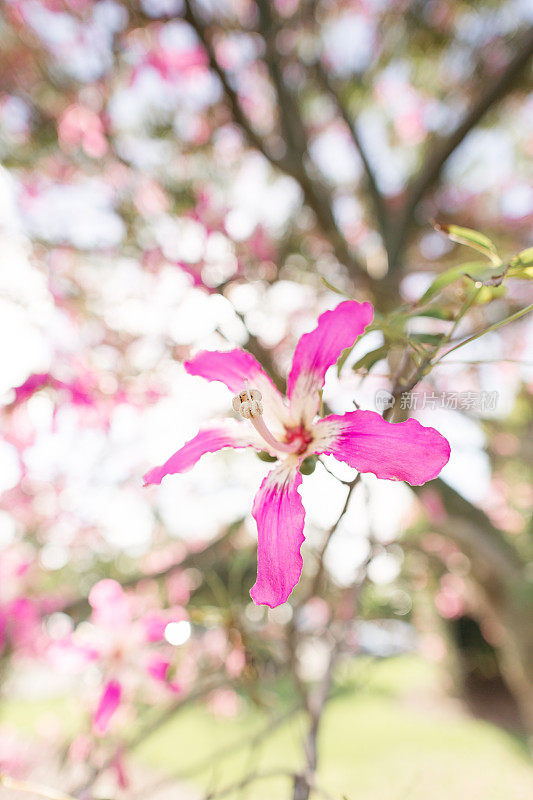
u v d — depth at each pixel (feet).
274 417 3.40
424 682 36.40
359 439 3.09
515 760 23.21
